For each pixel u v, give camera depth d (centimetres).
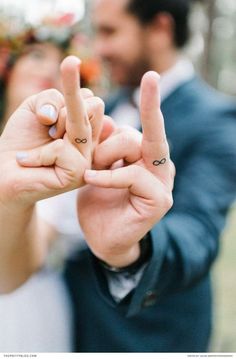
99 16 86
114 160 39
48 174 36
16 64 81
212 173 65
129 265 45
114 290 47
